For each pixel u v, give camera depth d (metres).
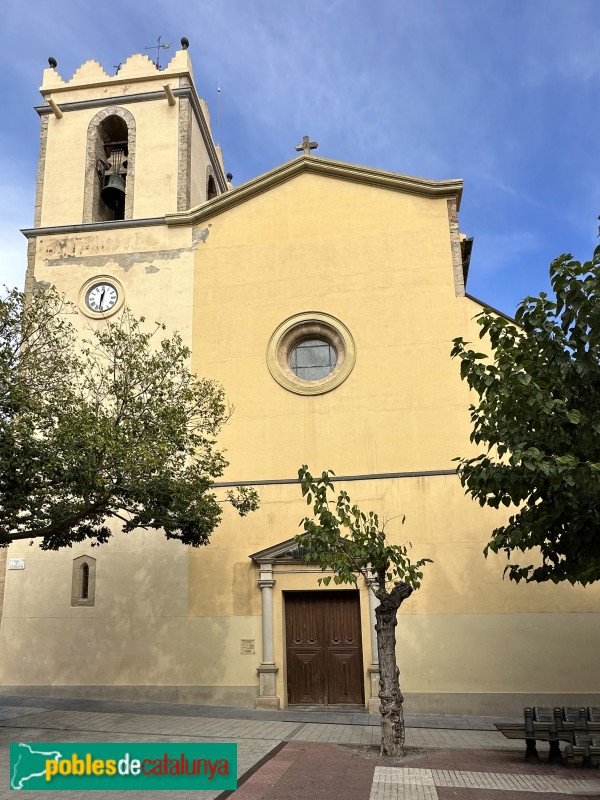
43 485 11.38
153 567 16.48
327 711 14.97
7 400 11.11
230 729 12.57
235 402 17.30
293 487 16.48
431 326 17.00
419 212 17.84
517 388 9.05
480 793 8.60
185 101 20.23
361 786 8.86
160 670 15.86
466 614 15.20
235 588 16.08
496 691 14.73
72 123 20.58
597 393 9.32
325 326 17.56
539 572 10.66
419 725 13.70
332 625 15.84
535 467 8.36
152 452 11.95
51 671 16.23
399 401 16.66
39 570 16.86
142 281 18.62
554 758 10.38
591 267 9.18
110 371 13.69
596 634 14.75
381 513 16.00
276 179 18.61
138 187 19.70
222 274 18.31
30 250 19.31
